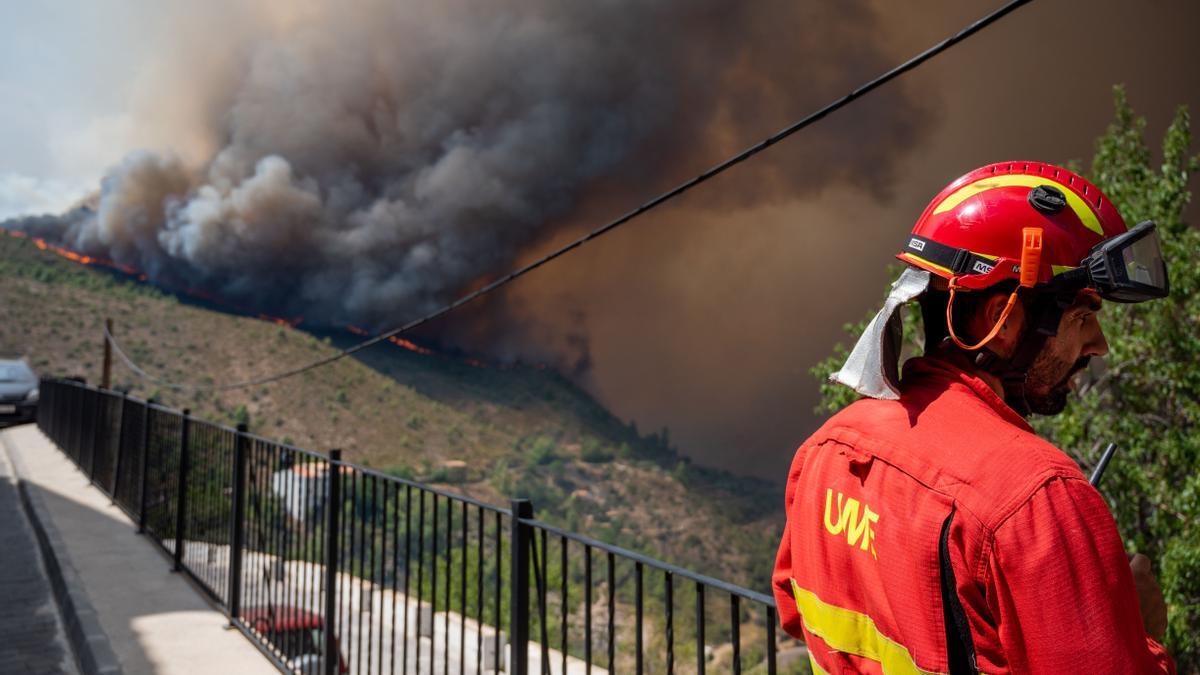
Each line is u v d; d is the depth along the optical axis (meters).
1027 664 0.72
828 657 0.93
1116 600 0.70
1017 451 0.77
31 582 6.59
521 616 2.63
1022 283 0.86
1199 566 7.84
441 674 6.06
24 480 10.69
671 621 1.94
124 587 6.15
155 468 7.86
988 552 0.74
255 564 5.05
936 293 0.97
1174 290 8.79
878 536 0.84
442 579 23.00
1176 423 9.38
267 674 4.42
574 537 2.35
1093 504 0.73
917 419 0.87
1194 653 8.09
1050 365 0.92
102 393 10.66
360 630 3.68
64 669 4.80
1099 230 0.90
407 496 3.35
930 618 0.77
